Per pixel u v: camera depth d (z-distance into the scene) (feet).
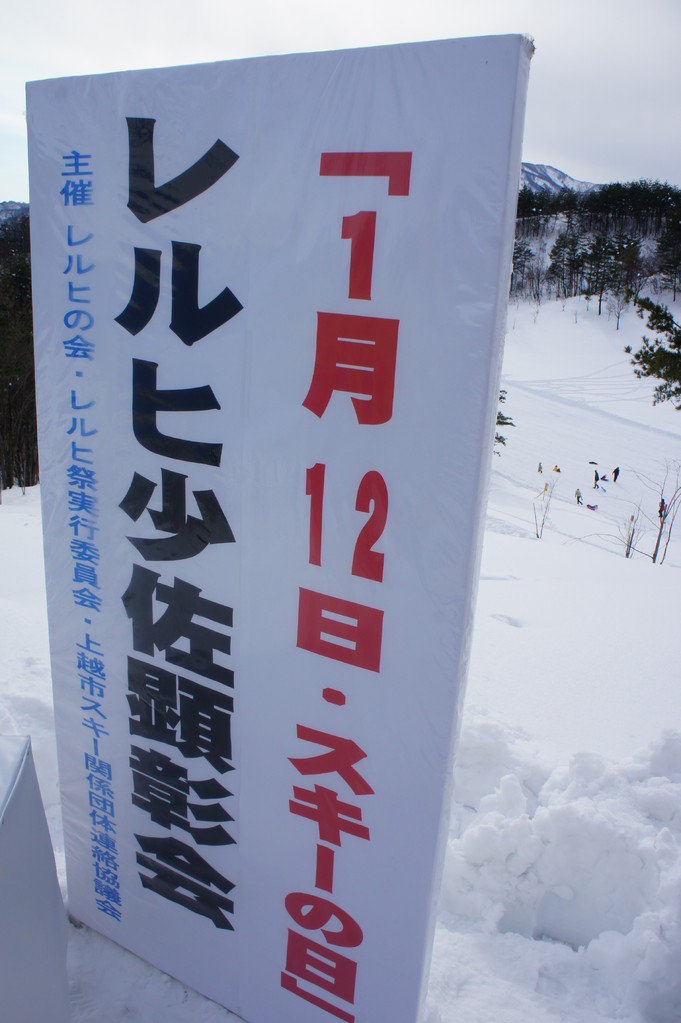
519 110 3.54
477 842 6.69
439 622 4.32
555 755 8.40
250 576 5.00
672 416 92.79
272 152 4.19
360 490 4.38
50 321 5.47
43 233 5.31
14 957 4.20
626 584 16.11
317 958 5.50
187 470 5.10
